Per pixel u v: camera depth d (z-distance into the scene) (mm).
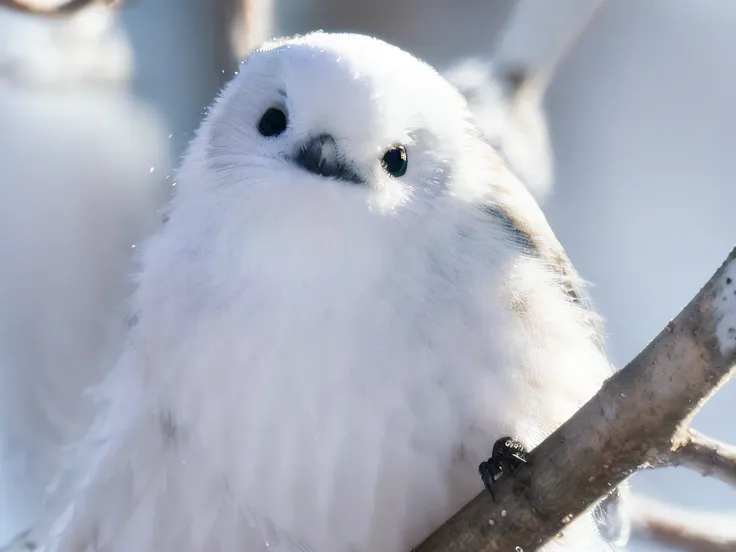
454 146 1107
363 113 1096
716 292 1079
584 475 1089
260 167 1102
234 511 1108
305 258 1099
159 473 1111
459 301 1103
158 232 1119
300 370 1101
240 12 1182
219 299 1104
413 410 1103
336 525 1106
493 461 1097
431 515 1105
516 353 1104
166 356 1107
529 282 1109
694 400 1081
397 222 1100
